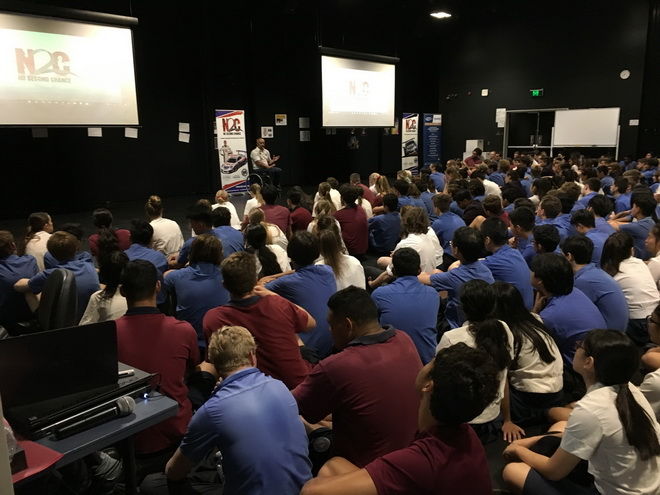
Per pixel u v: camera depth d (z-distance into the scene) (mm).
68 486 1776
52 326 2408
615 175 7609
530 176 8375
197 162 10820
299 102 12211
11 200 8227
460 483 1115
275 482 1448
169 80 10117
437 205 4902
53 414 1491
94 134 9102
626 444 1514
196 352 2156
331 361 1621
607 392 1571
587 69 11922
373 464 1160
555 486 1746
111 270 2566
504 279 3131
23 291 3363
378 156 14273
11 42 6434
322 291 2758
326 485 1161
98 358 1617
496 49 13312
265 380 1576
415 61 14461
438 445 1139
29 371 1514
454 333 2199
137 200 9898
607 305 2826
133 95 7691
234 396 1508
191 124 10617
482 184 5977
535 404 2393
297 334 2539
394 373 1608
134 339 2010
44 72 6746
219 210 4371
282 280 2756
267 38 11375
